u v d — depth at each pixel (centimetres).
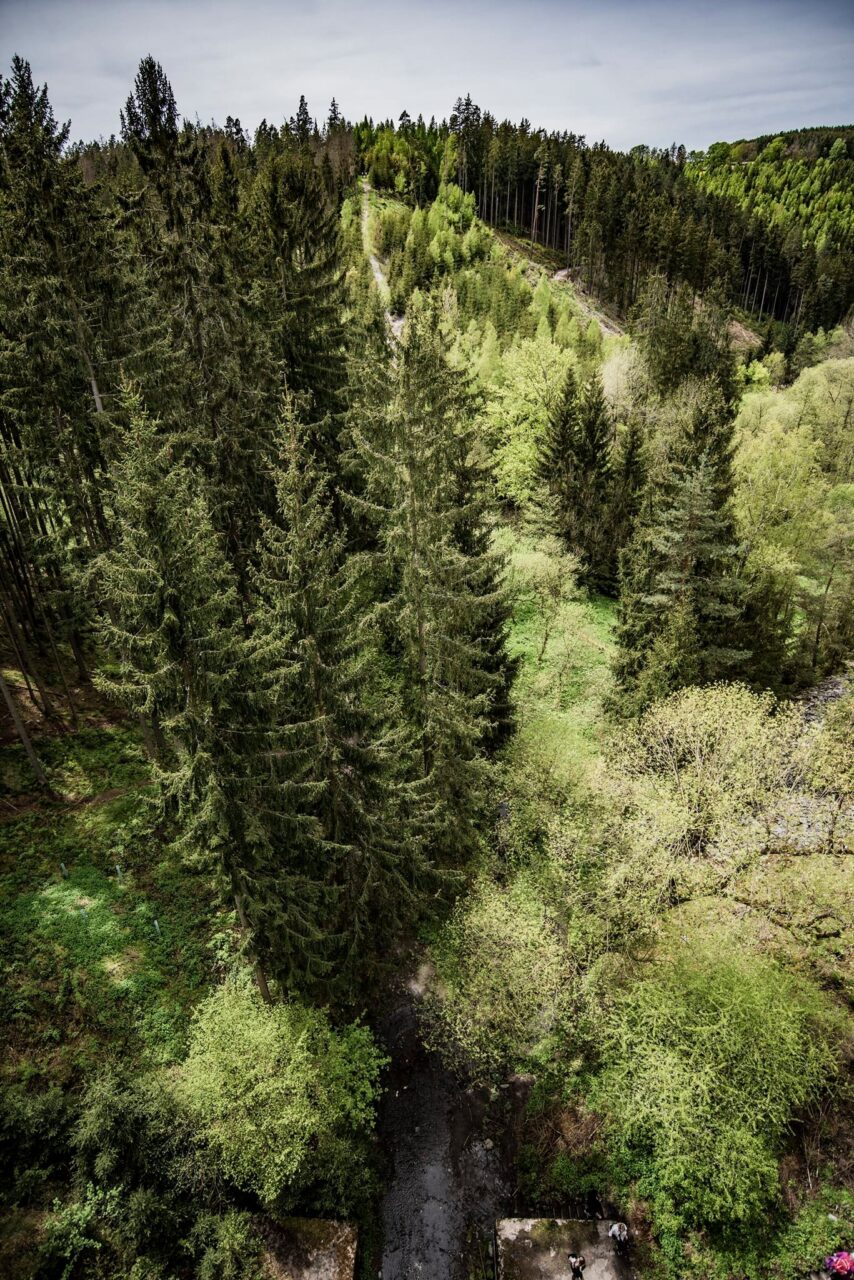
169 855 2412
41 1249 1544
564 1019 2083
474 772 2403
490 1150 2091
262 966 1958
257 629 1766
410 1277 1820
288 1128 1769
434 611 2225
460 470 2630
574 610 4100
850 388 6381
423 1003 2380
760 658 3241
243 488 2658
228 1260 1652
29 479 2467
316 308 3136
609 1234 1847
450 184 13125
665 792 2364
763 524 4059
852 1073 1948
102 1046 1902
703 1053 1842
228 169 4678
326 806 1945
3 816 2388
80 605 2814
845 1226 1728
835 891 2114
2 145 2194
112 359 2411
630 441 4619
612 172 12975
